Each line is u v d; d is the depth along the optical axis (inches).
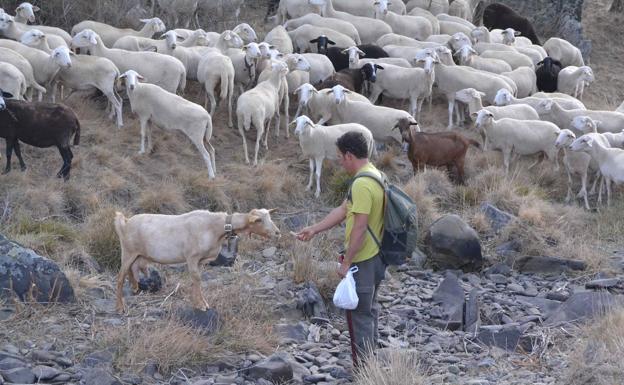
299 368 282.4
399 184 493.0
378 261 261.7
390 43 663.1
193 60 563.5
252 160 508.4
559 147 509.0
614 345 282.7
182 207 437.7
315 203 472.7
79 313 311.1
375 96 587.5
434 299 363.3
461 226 412.5
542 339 310.8
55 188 422.9
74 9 663.8
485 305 358.0
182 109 461.1
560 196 522.0
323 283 353.7
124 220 302.0
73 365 271.9
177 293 335.3
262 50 562.6
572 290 382.0
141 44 560.7
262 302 333.1
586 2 943.0
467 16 830.5
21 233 379.6
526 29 783.1
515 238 433.1
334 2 735.7
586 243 440.8
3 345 280.4
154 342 279.6
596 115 562.6
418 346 309.9
